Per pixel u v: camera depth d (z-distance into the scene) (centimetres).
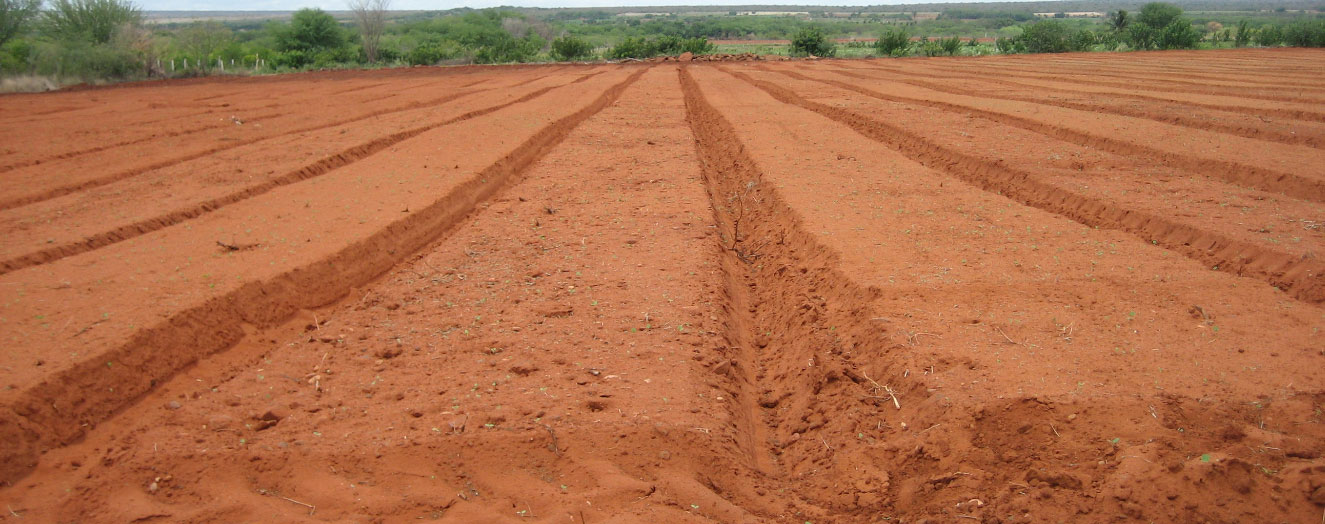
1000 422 518
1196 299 710
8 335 636
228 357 677
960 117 1877
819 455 538
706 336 677
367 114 2123
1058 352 604
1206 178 1188
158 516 456
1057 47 5188
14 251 883
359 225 984
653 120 1966
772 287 880
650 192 1186
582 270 846
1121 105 1972
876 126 1819
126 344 621
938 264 812
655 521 447
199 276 786
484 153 1467
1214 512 430
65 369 572
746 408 610
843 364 627
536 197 1170
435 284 820
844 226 959
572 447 513
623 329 688
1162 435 488
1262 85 2427
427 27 9075
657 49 5662
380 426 541
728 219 1159
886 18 18412
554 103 2314
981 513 453
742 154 1501
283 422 551
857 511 475
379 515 459
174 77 3875
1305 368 568
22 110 2338
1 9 3600
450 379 608
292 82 3522
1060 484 462
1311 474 434
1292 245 830
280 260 841
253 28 12294
